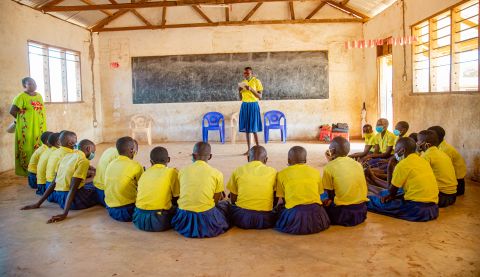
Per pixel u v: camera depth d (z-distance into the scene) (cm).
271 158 666
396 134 457
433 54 588
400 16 698
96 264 259
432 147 367
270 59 926
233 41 924
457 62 521
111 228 330
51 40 746
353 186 317
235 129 927
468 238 289
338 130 873
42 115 559
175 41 930
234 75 930
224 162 630
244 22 909
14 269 254
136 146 358
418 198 327
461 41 500
